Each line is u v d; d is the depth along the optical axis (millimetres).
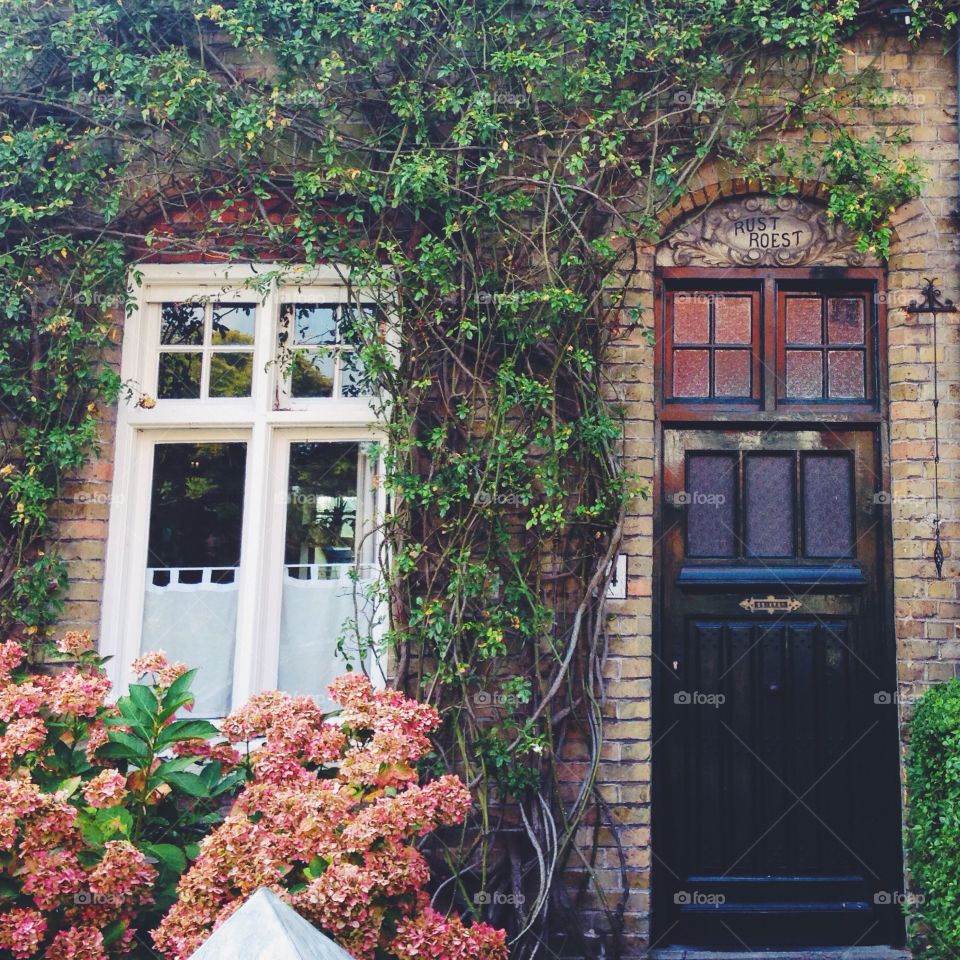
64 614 4480
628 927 4172
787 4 4453
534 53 4410
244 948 2061
